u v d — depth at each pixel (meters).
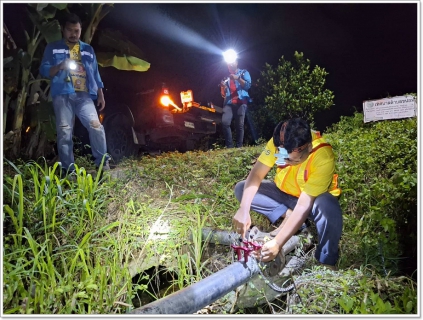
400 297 2.60
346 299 2.50
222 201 4.12
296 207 2.76
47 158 5.31
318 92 10.23
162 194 4.24
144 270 3.07
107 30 5.58
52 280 2.39
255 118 10.19
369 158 4.67
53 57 4.34
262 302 2.87
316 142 2.90
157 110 6.69
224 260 3.17
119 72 6.48
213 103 8.56
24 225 3.06
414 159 4.57
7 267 2.45
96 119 4.55
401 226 3.64
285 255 3.13
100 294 2.44
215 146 7.50
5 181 3.55
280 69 10.28
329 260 3.01
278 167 3.25
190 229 3.28
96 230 3.19
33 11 4.66
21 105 4.73
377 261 3.18
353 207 4.10
